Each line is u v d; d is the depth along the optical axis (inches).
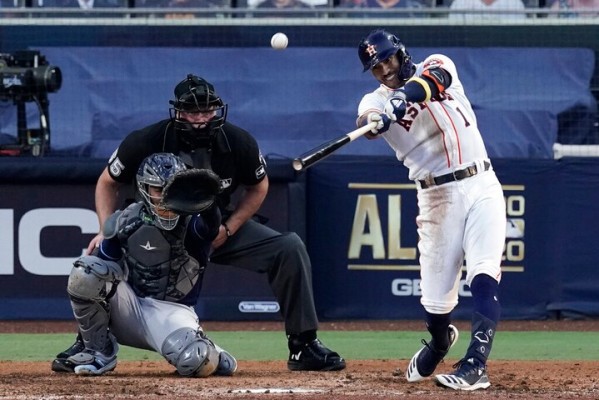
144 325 765.3
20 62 1476.4
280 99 1609.3
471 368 684.7
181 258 750.5
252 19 1627.7
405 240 1359.5
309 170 1357.0
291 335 832.3
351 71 1628.9
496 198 700.7
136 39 1656.0
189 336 757.9
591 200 1362.0
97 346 782.5
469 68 1615.4
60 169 1323.8
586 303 1363.2
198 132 770.8
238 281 1337.4
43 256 1336.1
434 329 725.9
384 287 1362.0
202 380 746.8
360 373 810.2
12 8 1612.9
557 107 1600.6
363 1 1651.1
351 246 1360.7
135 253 746.8
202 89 762.2
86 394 663.8
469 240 697.0
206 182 695.1
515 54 1621.6
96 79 1620.3
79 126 1590.8
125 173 795.4
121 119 1588.3
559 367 872.9
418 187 717.3
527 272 1364.4
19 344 1140.5
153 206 711.7
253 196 822.5
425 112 692.7
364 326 1316.4
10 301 1336.1
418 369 740.7
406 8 1627.7
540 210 1362.0
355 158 1359.5
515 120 1573.6
